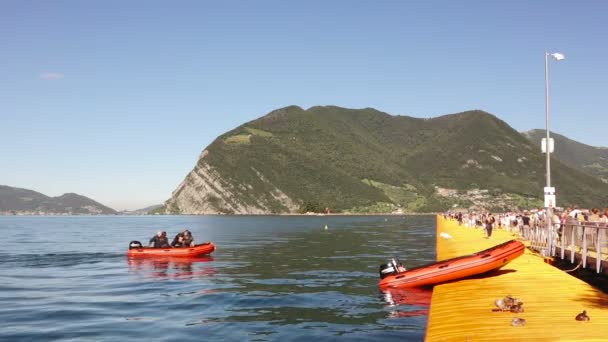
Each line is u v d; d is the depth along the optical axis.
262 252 44.56
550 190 28.56
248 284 25.22
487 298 15.70
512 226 56.75
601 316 12.62
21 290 23.98
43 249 49.94
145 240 66.94
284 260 37.22
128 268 32.81
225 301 20.55
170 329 15.89
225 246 52.41
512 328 11.59
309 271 30.42
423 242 55.84
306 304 19.69
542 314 13.02
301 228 100.25
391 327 15.81
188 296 21.89
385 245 51.84
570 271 21.48
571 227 21.67
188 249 38.56
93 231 99.44
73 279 27.77
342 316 17.42
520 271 21.69
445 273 20.38
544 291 16.64
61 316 17.98
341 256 40.16
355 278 27.17
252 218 194.12
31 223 176.75
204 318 17.42
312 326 16.05
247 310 18.70
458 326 12.12
